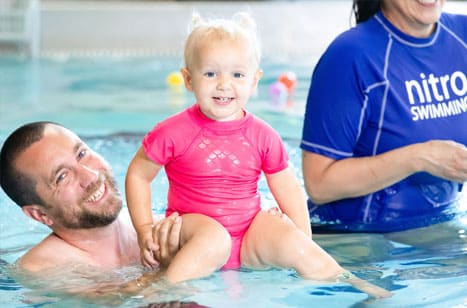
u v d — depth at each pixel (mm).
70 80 7637
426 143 3104
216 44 2754
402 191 3330
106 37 9641
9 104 6379
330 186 3211
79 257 2900
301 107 6098
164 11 9578
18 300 2572
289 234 2699
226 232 2729
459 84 3299
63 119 5770
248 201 2863
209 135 2822
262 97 6527
